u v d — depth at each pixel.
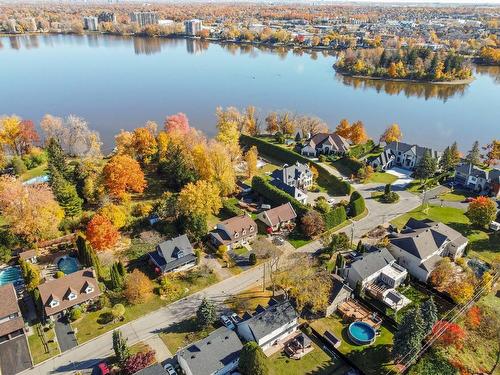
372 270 82.00
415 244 86.38
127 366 62.53
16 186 91.00
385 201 117.69
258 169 139.50
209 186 100.75
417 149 140.62
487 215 100.62
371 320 74.25
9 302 71.00
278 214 102.81
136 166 109.12
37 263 87.81
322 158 144.38
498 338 68.25
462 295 75.81
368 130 188.88
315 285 74.94
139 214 103.69
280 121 175.50
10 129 136.88
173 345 69.06
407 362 64.62
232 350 64.31
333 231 101.81
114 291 79.31
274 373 63.84
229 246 94.38
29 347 68.56
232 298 79.75
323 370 65.12
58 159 117.38
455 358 66.75
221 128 146.25
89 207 106.56
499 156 140.00
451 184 128.25
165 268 84.12
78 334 71.12
